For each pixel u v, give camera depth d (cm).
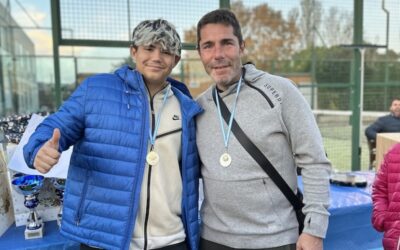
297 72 614
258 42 594
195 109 149
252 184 139
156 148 139
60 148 128
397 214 155
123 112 134
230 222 144
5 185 188
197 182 151
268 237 140
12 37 509
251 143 139
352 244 229
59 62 437
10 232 184
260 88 144
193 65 521
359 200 235
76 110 133
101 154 132
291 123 139
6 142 200
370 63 577
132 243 136
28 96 520
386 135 278
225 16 148
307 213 137
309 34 602
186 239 148
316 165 138
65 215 137
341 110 555
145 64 140
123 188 131
